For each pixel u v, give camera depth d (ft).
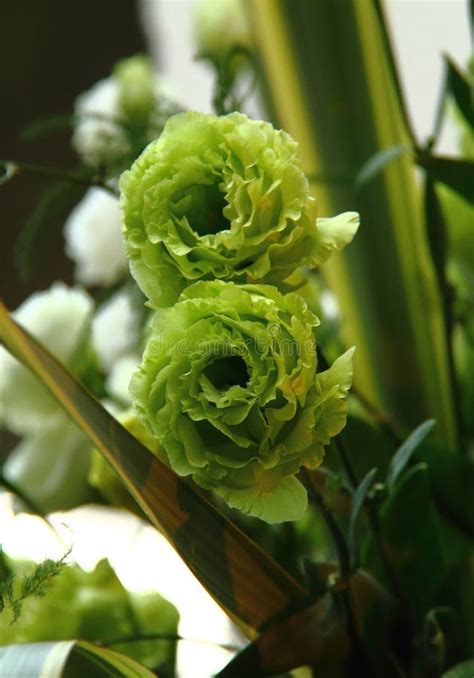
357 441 2.61
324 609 2.26
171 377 1.99
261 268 2.00
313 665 2.28
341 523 2.60
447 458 2.71
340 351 2.97
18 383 2.80
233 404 1.98
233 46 2.69
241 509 2.00
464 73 2.84
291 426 2.00
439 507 2.71
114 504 2.67
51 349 2.80
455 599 2.71
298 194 2.01
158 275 2.02
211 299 1.97
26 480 2.82
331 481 2.24
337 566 2.36
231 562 2.20
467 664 2.34
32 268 2.64
